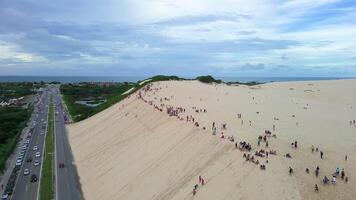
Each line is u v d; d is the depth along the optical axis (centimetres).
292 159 5475
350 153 5862
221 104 10256
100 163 8725
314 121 8138
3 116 15275
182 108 9856
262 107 9825
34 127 14500
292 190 4656
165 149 7531
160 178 6462
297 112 9275
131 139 9462
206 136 6994
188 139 7312
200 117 8531
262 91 14850
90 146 10425
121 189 6819
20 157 9762
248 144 6100
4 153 10081
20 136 12731
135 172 7244
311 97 13762
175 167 6544
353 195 4566
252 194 4797
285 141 6297
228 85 17112
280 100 11606
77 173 8512
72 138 12200
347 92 14738
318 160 5491
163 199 5731
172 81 16788
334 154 5772
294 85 17700
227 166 5688
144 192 6294
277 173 5066
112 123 11844
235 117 8319
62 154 10212
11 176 8200
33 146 11219
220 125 7588
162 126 8969
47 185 7631
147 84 16262
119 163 8169
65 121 15625
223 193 5072
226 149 6188
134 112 11712
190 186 5681
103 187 7269
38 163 9300
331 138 6662
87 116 15188
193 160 6438
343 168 5262
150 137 8769
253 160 5491
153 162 7244
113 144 9738
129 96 14988
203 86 14962
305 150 5875
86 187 7556
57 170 8706
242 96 12025
